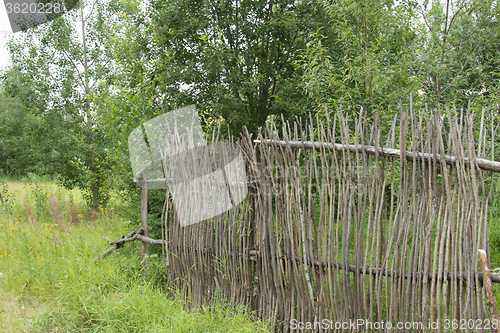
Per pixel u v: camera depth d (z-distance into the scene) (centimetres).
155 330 293
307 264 296
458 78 577
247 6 827
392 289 257
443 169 234
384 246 263
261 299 331
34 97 1043
